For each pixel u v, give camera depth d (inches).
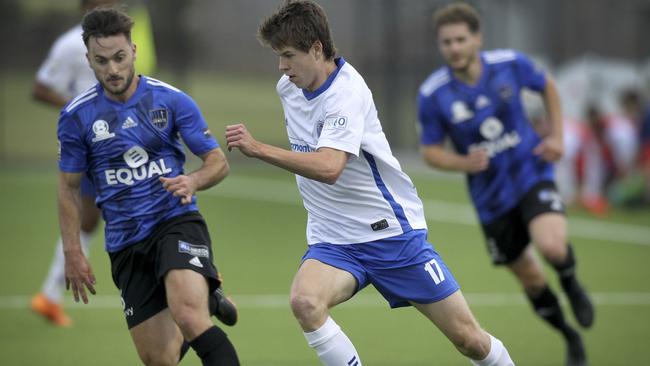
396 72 2645.2
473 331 677.3
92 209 1003.3
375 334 1027.9
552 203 930.7
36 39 3393.2
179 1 2839.6
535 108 1745.8
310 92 663.1
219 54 3688.5
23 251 1510.8
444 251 1539.1
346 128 641.0
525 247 950.4
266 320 1088.2
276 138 2898.6
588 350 960.9
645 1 2383.1
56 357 925.2
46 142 2913.4
